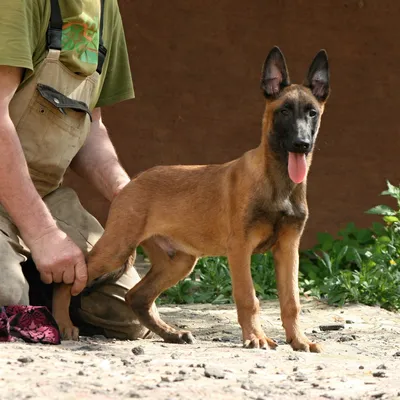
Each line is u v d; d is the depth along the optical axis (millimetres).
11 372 7516
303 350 9984
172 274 11484
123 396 6836
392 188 16453
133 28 22469
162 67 22516
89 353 8867
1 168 10258
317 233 20953
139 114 22438
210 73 22609
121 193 11242
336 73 22375
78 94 11156
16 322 9625
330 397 7145
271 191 10367
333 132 22266
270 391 7281
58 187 11914
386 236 16781
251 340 9969
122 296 11352
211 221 10844
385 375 8141
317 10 22453
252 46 22531
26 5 10312
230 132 22594
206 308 14344
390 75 22406
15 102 10727
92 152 12148
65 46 10773
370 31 22406
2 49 10055
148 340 11234
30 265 11453
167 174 11242
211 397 6953
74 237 11461
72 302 11258
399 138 22375
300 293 15484
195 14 22547
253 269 16281
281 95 10711
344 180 22219
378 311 13984
